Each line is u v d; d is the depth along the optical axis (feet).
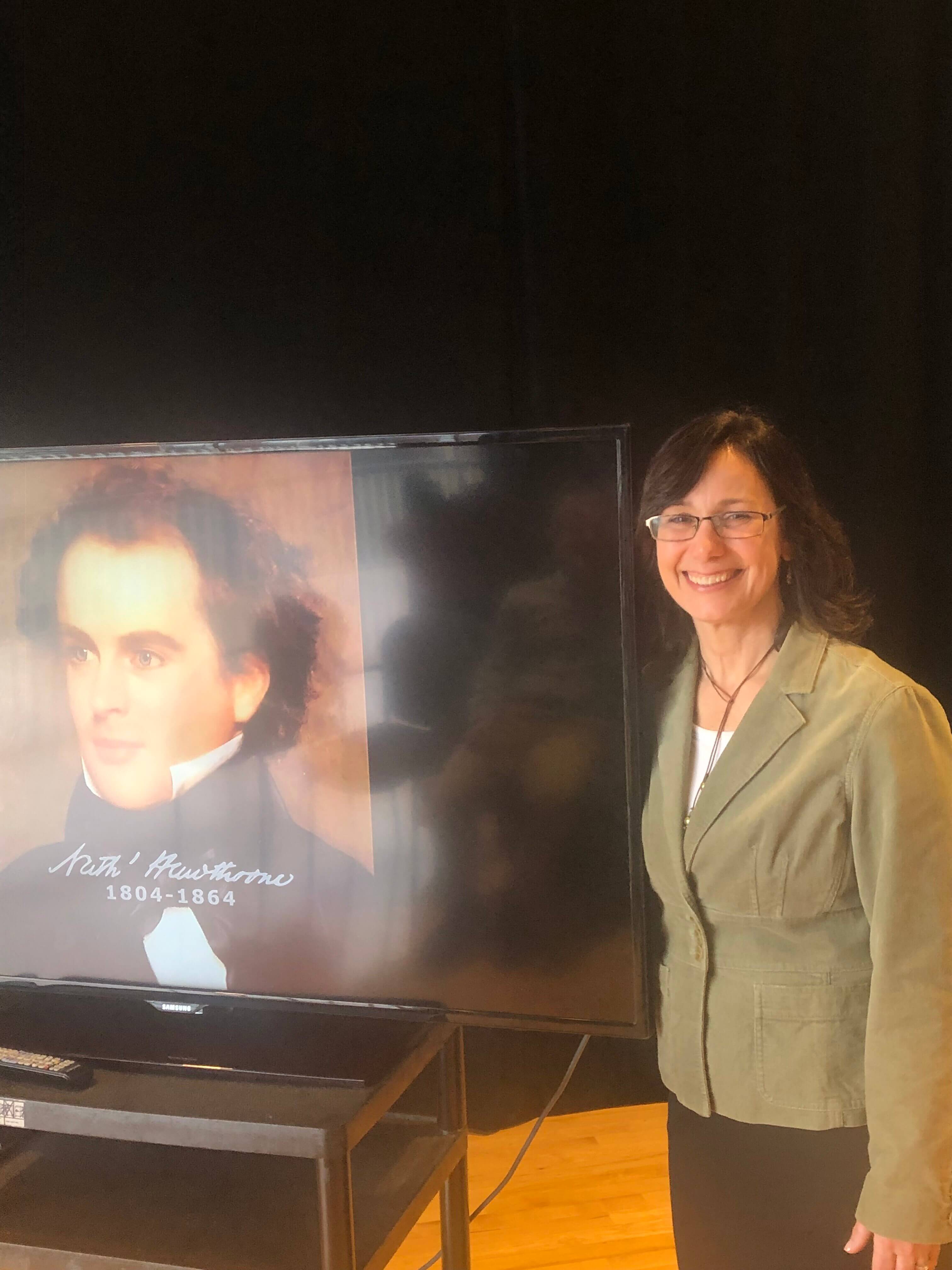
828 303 7.02
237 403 6.57
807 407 7.06
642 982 4.31
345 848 4.62
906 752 3.66
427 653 4.44
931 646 7.35
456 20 6.57
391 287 6.64
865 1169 3.92
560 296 6.74
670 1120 4.39
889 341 7.06
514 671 4.36
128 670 4.72
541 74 6.62
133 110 6.39
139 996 4.87
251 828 4.71
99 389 6.46
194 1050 4.51
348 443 4.41
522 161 6.67
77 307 6.41
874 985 3.69
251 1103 4.14
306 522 4.50
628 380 6.86
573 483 4.20
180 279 6.48
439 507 4.36
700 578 4.01
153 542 4.64
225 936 4.78
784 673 3.92
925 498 7.25
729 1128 4.09
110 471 4.64
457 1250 5.17
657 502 4.12
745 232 6.89
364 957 4.66
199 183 6.46
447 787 4.48
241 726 4.67
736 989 3.97
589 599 4.23
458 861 4.50
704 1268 4.28
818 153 6.93
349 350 6.64
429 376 6.71
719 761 3.97
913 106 6.89
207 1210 4.52
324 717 4.58
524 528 4.27
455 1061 5.09
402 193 6.61
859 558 7.20
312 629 4.55
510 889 4.46
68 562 4.72
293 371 6.59
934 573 7.30
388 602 4.46
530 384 6.84
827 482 7.11
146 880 4.82
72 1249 4.26
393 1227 4.37
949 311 7.05
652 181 6.78
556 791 4.37
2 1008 5.06
